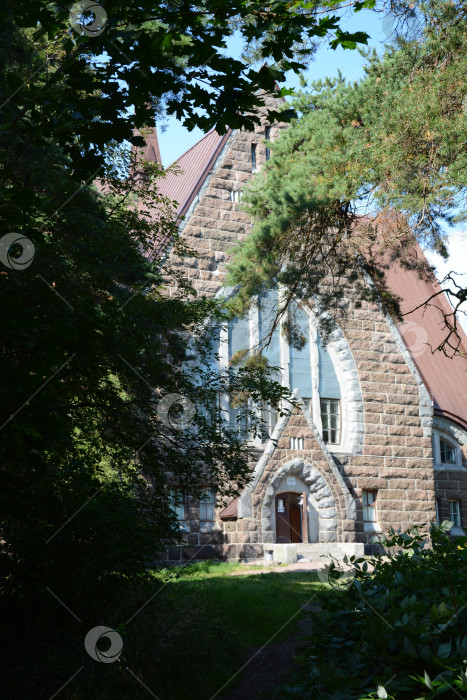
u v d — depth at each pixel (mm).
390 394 29250
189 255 13539
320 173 15148
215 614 10961
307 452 26062
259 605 12867
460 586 5578
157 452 11602
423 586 5684
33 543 8688
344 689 4844
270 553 24156
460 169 12602
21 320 5559
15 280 8648
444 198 13359
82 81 6258
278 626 11445
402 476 28703
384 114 13445
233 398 13148
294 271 16891
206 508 24609
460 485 30656
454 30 12742
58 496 9164
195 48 6109
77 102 6215
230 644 9883
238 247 17859
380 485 28250
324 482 26062
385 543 7016
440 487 30250
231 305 17188
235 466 11758
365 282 18297
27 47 10594
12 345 6113
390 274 33094
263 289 17812
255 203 17141
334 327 18516
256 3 6102
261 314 26781
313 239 17266
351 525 26250
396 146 13227
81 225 11062
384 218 14852
